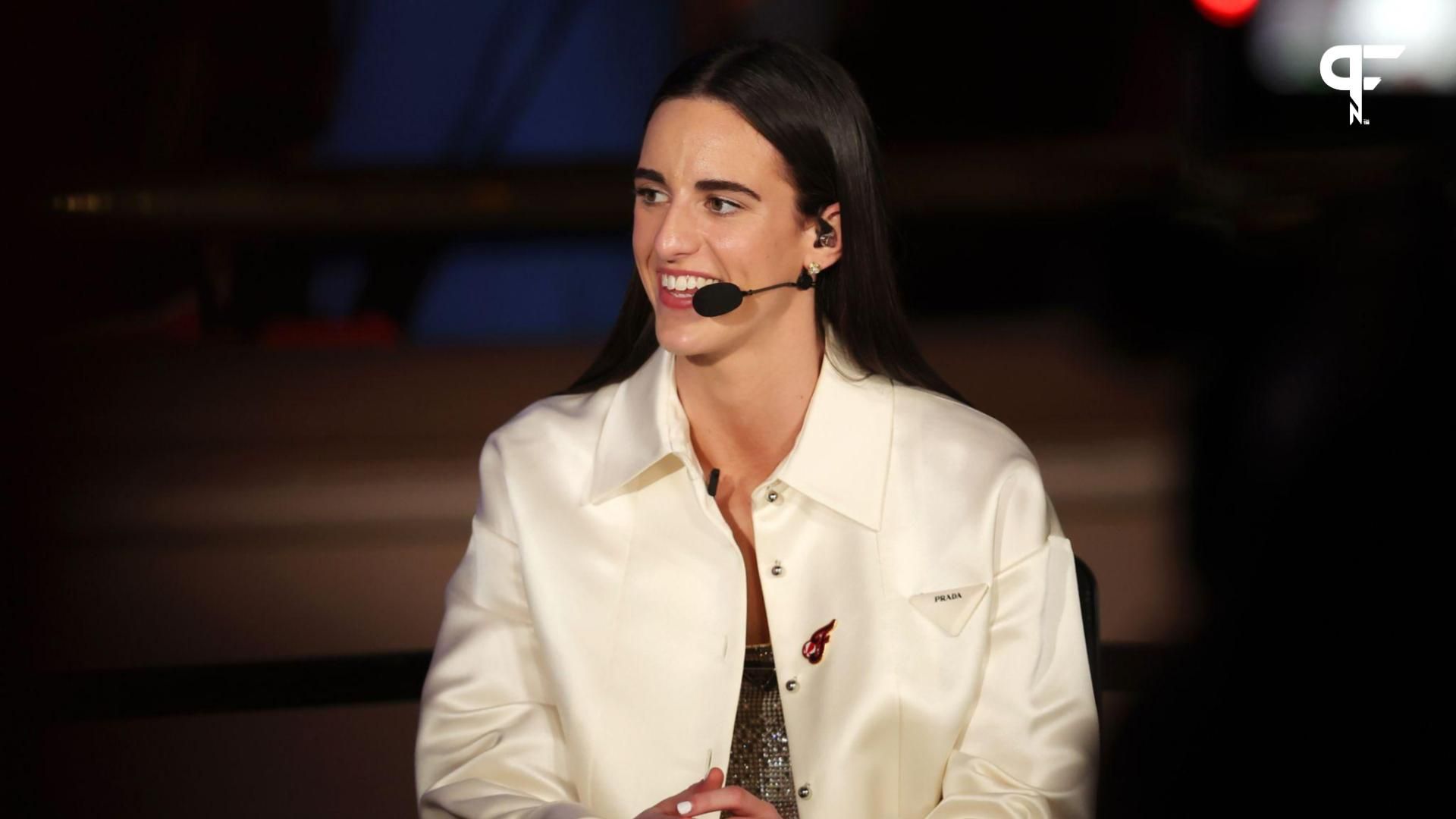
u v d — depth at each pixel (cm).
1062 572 685
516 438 716
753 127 636
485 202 1812
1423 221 1030
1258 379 1091
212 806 923
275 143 1805
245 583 1287
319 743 1010
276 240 1806
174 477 1487
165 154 1775
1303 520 985
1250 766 897
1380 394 984
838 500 670
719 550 671
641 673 667
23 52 1716
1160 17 1805
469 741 673
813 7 1875
